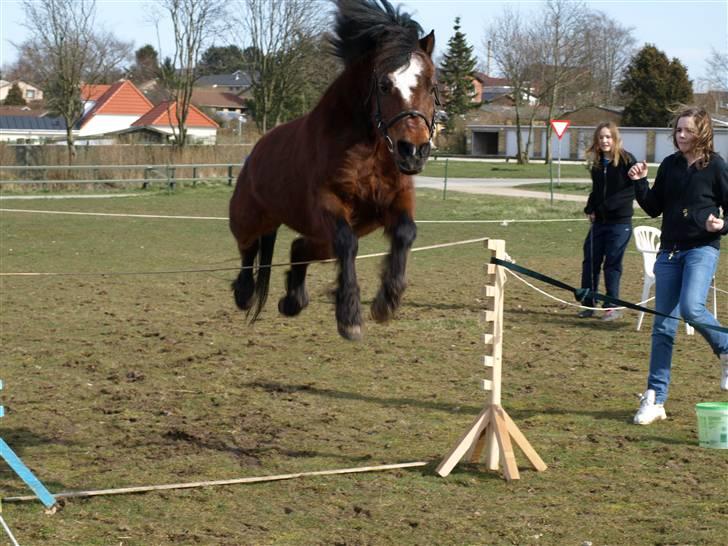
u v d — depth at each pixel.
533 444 6.41
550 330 10.49
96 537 4.83
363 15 5.84
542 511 5.17
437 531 4.89
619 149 10.76
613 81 76.62
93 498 5.39
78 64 39.78
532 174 47.06
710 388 7.86
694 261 6.73
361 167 5.88
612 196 10.85
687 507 5.17
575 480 5.69
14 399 7.66
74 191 32.22
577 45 63.53
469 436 5.88
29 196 29.48
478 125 76.50
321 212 5.98
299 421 7.04
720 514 5.06
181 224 22.38
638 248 10.66
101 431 6.81
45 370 8.67
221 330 10.54
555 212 24.86
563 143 70.44
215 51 48.69
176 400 7.67
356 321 5.73
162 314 11.54
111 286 13.75
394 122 5.62
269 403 7.55
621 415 7.12
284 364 8.90
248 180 7.50
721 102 59.62
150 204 27.30
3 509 5.22
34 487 4.83
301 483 5.65
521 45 61.91
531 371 8.59
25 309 11.86
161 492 5.48
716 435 6.25
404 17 5.95
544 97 65.06
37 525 4.98
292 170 6.57
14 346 9.66
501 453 5.74
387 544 4.73
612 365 8.82
